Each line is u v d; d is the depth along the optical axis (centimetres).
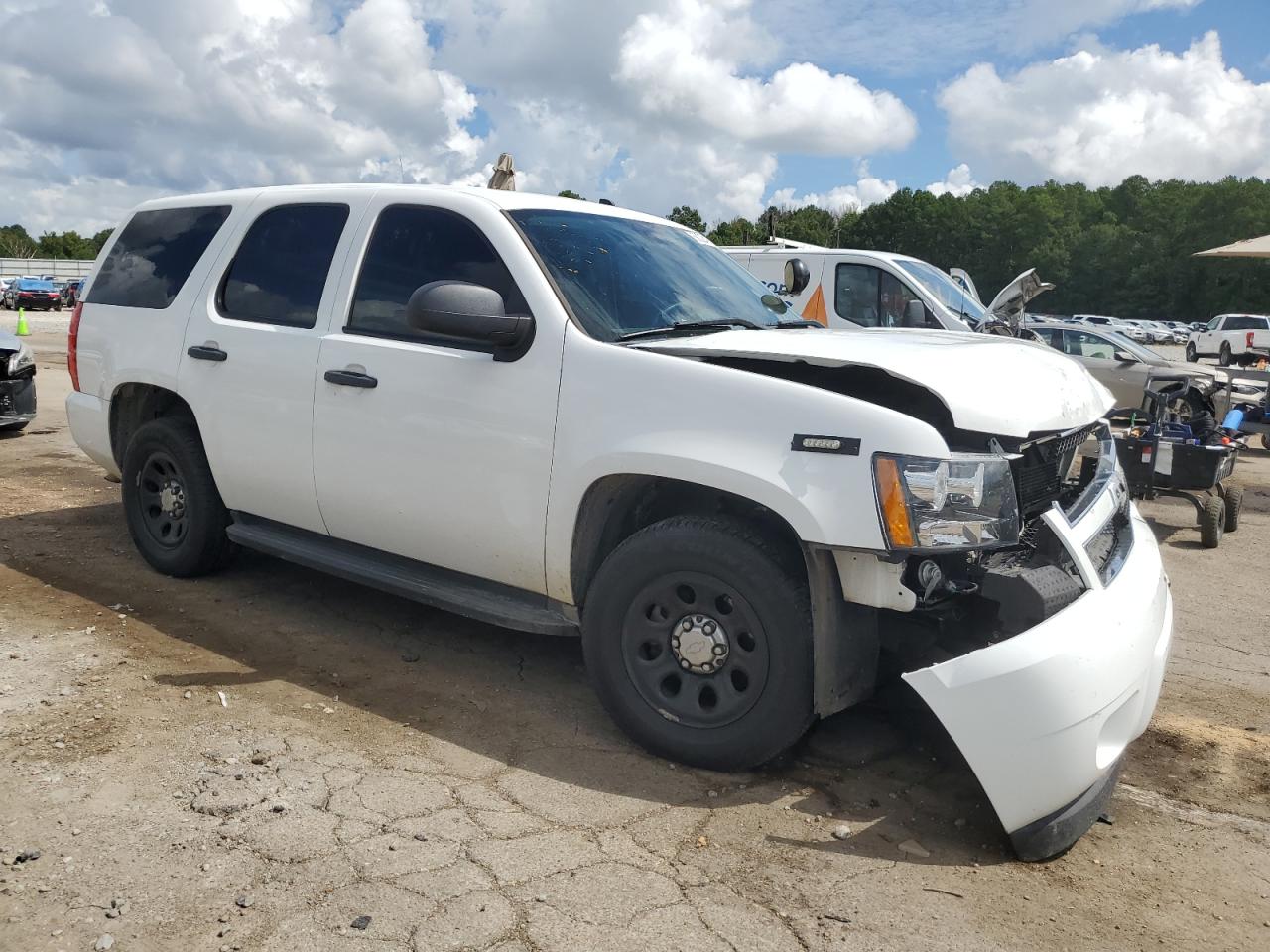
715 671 342
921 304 717
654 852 297
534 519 373
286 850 289
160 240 544
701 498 369
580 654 459
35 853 282
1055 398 346
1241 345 3719
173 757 342
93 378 559
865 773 352
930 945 259
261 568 559
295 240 473
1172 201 10556
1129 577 332
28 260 7325
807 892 280
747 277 487
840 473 309
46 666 414
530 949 249
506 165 804
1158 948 263
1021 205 11094
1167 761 378
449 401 392
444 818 310
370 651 451
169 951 245
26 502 698
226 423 477
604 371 356
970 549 304
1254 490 1065
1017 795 287
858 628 330
